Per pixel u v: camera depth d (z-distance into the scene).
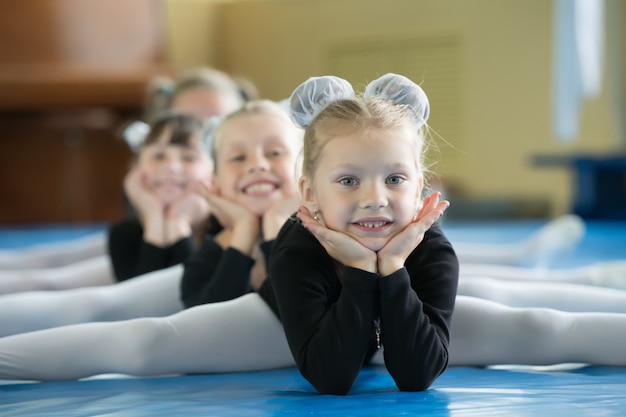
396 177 2.13
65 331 2.48
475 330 2.43
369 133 2.12
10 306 2.91
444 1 10.64
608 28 9.77
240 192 2.84
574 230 4.56
